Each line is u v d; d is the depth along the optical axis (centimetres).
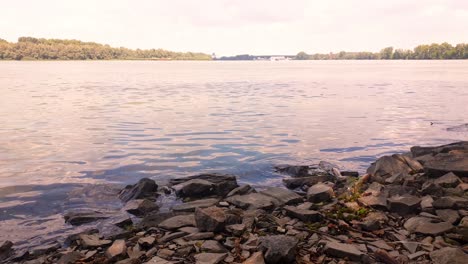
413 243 738
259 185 1331
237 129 2380
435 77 9369
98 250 789
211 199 1108
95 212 1046
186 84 7125
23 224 977
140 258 736
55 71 13562
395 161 1377
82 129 2367
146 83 7394
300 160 1658
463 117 2911
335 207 992
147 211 1061
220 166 1566
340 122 2673
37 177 1392
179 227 880
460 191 1063
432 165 1261
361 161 1652
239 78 9450
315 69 17875
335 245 716
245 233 830
